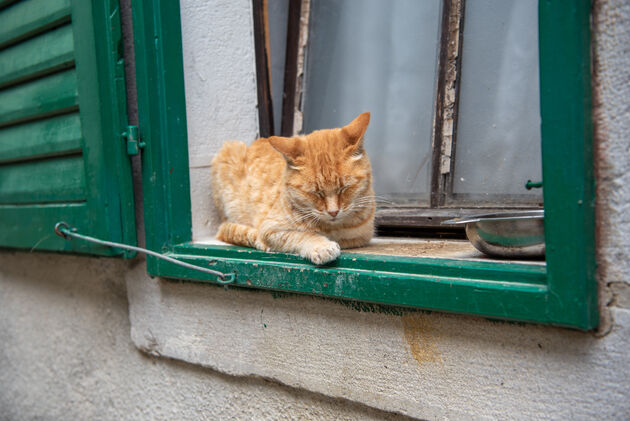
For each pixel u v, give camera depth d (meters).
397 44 2.26
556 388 1.21
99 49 1.86
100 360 2.37
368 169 1.96
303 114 2.57
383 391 1.50
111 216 1.94
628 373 1.12
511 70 1.94
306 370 1.66
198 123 2.23
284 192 1.91
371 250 1.74
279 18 2.57
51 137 2.08
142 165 1.97
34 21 2.06
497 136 1.98
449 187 2.10
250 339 1.79
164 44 1.91
